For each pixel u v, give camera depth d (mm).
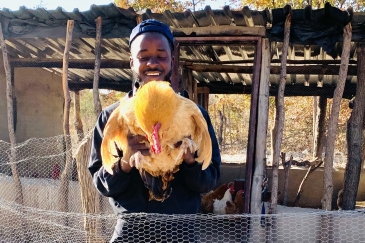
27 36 6449
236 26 6055
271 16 5648
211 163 2191
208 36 6148
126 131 1813
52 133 10500
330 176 5633
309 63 7773
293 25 5742
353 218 5504
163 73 2119
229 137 19016
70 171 6254
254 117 6035
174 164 1836
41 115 9977
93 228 5211
